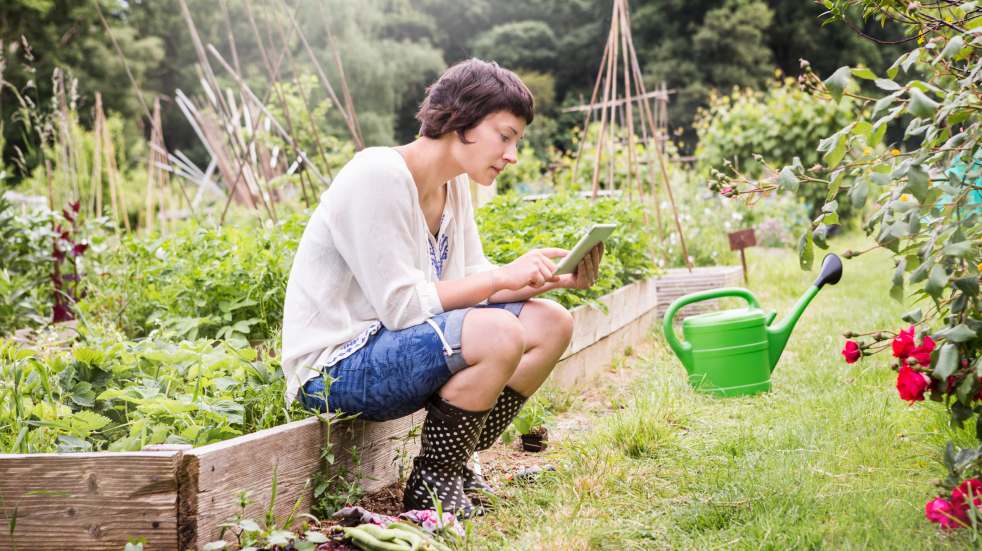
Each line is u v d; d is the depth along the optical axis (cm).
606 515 219
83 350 257
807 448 265
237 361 257
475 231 271
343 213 221
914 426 278
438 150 233
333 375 226
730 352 358
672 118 2856
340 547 196
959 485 195
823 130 1252
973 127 184
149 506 180
